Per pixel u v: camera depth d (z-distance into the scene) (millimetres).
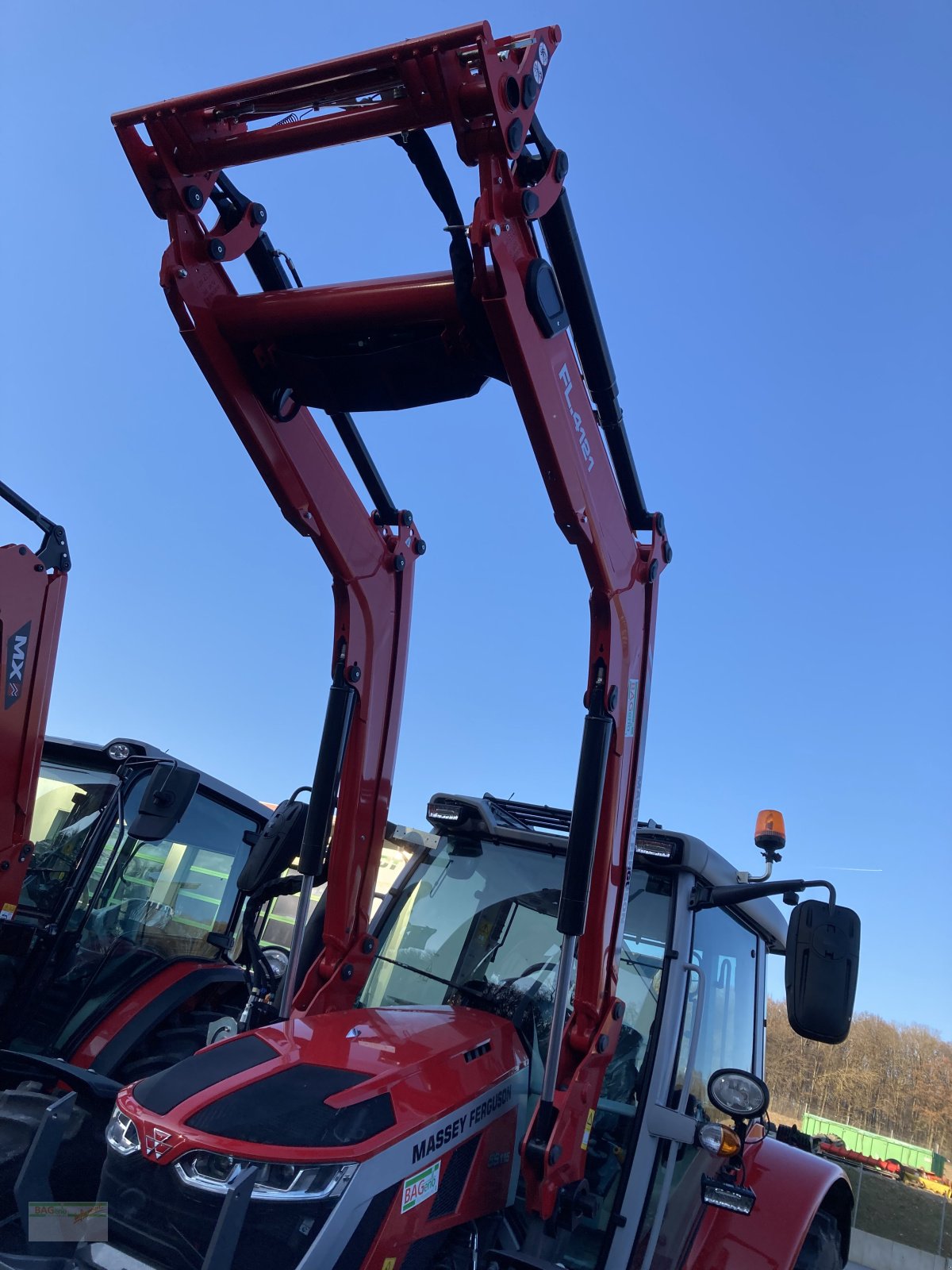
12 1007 4102
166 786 4008
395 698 3539
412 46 2242
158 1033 4543
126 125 2650
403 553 3580
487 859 3656
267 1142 2236
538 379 2484
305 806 3801
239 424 2912
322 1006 3172
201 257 2777
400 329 2611
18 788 4289
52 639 4504
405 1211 2318
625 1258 2895
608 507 2926
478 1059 2789
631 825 3076
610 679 2920
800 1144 4125
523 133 2311
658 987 3229
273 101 2500
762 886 3193
